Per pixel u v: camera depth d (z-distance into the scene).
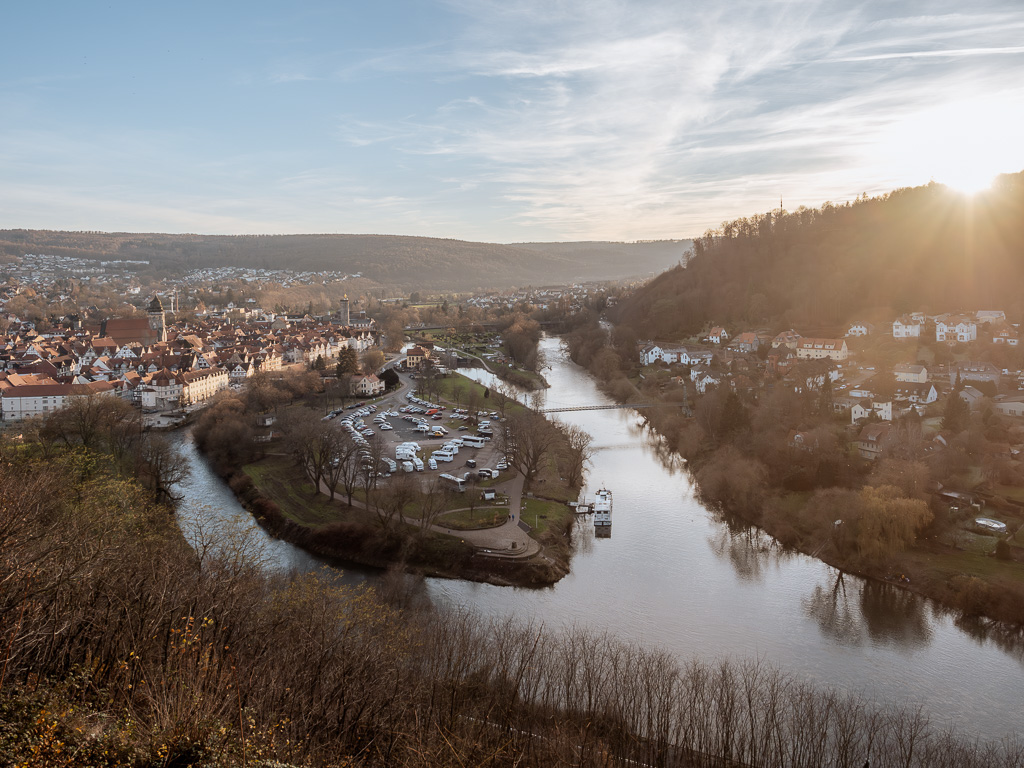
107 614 51.59
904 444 158.25
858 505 131.00
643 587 120.12
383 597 106.25
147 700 44.97
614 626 105.88
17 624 43.22
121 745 39.84
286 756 46.22
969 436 162.25
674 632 104.25
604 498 155.62
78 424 169.25
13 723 38.66
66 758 37.06
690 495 168.25
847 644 101.44
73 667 46.34
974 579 112.19
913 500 128.12
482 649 81.62
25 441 142.88
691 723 72.00
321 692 56.34
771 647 100.25
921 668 95.25
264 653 58.09
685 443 199.62
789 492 155.88
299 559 131.38
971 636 104.06
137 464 155.12
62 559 54.66
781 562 130.50
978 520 131.12
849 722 74.50
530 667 79.00
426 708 65.38
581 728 70.06
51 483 84.19
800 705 79.31
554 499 158.38
